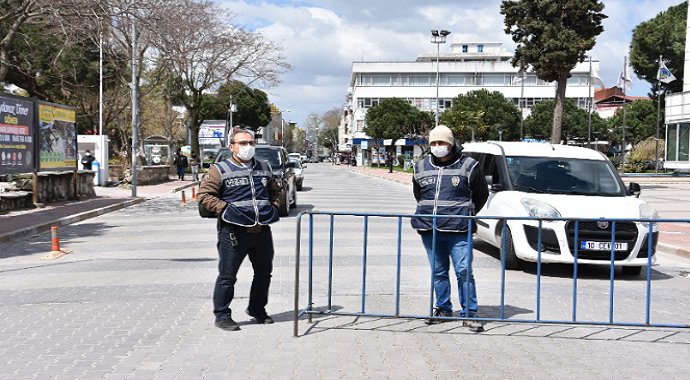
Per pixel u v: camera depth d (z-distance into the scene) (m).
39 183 17.34
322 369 4.14
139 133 30.02
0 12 21.69
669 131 33.09
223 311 5.16
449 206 5.13
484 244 10.50
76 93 30.45
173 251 9.64
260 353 4.51
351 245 10.09
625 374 4.10
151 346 4.70
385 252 9.41
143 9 16.44
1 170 14.75
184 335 5.01
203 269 8.05
